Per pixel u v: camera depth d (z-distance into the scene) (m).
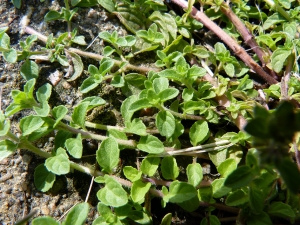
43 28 0.14
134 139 0.12
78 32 0.14
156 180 0.11
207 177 0.12
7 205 0.11
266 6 0.15
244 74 0.13
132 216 0.10
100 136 0.11
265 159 0.06
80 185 0.11
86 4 0.14
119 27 0.14
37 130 0.11
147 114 0.12
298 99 0.12
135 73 0.12
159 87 0.11
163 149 0.10
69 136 0.11
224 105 0.12
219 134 0.12
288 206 0.10
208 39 0.14
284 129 0.06
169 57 0.12
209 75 0.13
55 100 0.12
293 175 0.06
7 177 0.11
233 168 0.10
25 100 0.11
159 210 0.11
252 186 0.09
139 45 0.13
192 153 0.11
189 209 0.10
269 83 0.13
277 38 0.13
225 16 0.14
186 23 0.14
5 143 0.10
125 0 0.14
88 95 0.13
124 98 0.13
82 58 0.13
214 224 0.10
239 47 0.13
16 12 0.14
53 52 0.13
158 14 0.14
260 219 0.10
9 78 0.13
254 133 0.06
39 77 0.13
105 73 0.12
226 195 0.11
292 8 0.14
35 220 0.09
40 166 0.11
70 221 0.09
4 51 0.12
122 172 0.11
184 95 0.12
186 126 0.12
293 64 0.13
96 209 0.11
